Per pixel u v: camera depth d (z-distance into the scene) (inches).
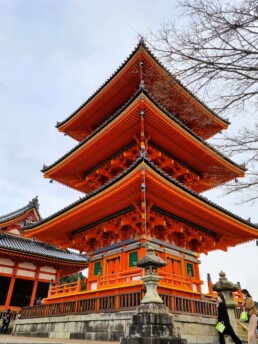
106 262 700.0
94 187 943.0
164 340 335.6
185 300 497.7
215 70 232.1
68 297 687.7
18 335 721.6
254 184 306.0
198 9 224.1
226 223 735.7
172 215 695.1
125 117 676.7
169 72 263.3
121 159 800.3
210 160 817.5
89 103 917.2
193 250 781.9
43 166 934.4
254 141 284.4
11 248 1080.8
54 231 820.0
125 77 818.8
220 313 404.2
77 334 521.3
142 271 540.7
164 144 781.3
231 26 217.3
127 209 658.8
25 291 1133.7
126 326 429.1
